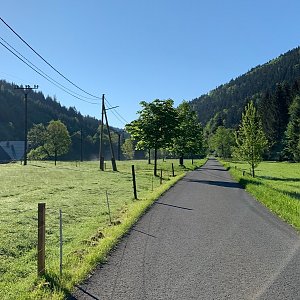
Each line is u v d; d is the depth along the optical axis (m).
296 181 44.41
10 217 14.85
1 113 192.25
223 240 11.52
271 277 8.08
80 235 12.20
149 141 45.09
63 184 29.73
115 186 28.91
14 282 7.72
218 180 38.22
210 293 7.11
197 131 67.94
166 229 13.14
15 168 53.19
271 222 14.68
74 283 7.50
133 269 8.56
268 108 131.50
